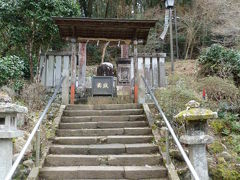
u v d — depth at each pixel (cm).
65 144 500
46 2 791
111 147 474
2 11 780
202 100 594
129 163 444
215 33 1384
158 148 477
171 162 429
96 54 1717
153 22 704
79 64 931
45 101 705
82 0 1720
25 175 412
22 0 770
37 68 818
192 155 347
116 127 564
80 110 617
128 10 1703
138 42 783
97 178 409
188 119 342
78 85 904
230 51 790
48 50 856
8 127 332
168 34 1709
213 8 1431
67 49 1012
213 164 464
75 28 733
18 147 445
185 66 1411
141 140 511
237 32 1214
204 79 711
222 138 550
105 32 780
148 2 1761
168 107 550
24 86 677
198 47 1700
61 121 578
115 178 410
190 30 1634
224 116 605
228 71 749
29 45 833
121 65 877
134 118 591
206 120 353
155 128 538
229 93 655
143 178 410
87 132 538
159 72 841
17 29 794
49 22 800
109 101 733
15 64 685
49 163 440
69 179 406
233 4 1237
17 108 334
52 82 800
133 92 782
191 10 1622
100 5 1734
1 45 873
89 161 444
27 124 548
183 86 631
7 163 328
